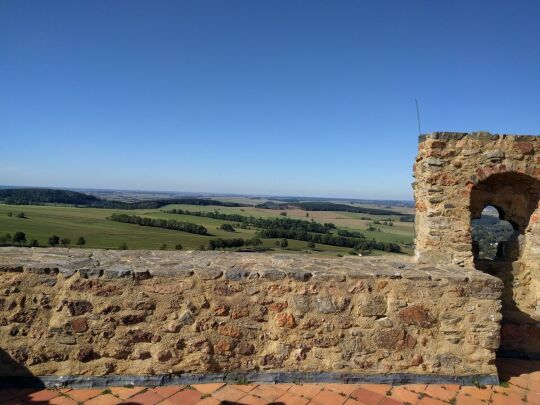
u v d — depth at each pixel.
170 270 3.75
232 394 3.56
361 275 3.95
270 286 3.86
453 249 5.00
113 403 3.32
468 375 3.99
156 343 3.69
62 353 3.57
